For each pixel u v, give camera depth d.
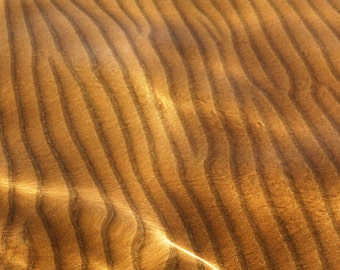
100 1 5.57
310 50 4.98
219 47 5.01
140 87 4.48
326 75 4.71
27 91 4.47
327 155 3.93
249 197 3.65
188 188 3.73
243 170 3.84
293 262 3.31
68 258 3.30
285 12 5.48
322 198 3.64
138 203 3.64
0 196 3.67
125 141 4.09
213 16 5.44
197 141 4.07
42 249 3.34
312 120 4.26
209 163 3.90
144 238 3.39
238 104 4.40
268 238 3.42
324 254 3.33
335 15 5.40
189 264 3.28
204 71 4.71
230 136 4.12
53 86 4.49
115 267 3.26
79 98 4.39
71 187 3.75
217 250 3.37
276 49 5.02
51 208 3.57
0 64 4.71
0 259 3.28
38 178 3.83
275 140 4.08
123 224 3.47
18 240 3.38
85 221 3.49
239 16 5.44
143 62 4.72
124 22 5.24
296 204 3.61
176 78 4.60
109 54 4.77
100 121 4.23
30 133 4.17
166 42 5.00
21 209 3.57
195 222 3.52
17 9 5.42
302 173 3.80
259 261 3.31
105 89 4.46
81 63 4.67
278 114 4.32
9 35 5.04
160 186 3.76
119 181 3.80
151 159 3.96
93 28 5.11
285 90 4.56
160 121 4.23
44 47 4.85
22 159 3.98
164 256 3.31
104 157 3.98
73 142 4.09
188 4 5.59
